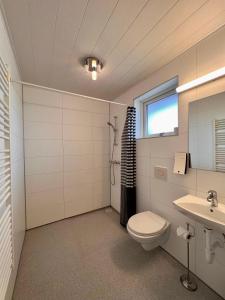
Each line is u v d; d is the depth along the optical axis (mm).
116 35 1320
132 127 2275
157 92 2061
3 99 1080
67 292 1337
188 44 1443
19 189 1783
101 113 3004
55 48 1479
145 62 1728
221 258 1280
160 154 1889
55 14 1114
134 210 2297
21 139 2070
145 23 1198
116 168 2902
